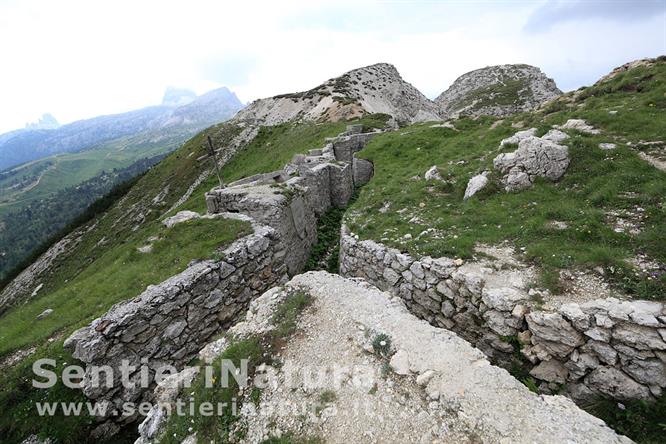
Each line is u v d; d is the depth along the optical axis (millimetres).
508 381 5730
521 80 100625
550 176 12562
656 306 6262
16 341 10492
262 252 12750
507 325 7598
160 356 9062
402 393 5930
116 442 8039
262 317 8547
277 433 5812
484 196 13500
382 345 6879
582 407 6539
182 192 68375
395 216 14000
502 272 8633
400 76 108750
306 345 7418
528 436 4824
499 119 26719
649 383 5918
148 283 11438
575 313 6586
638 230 8695
